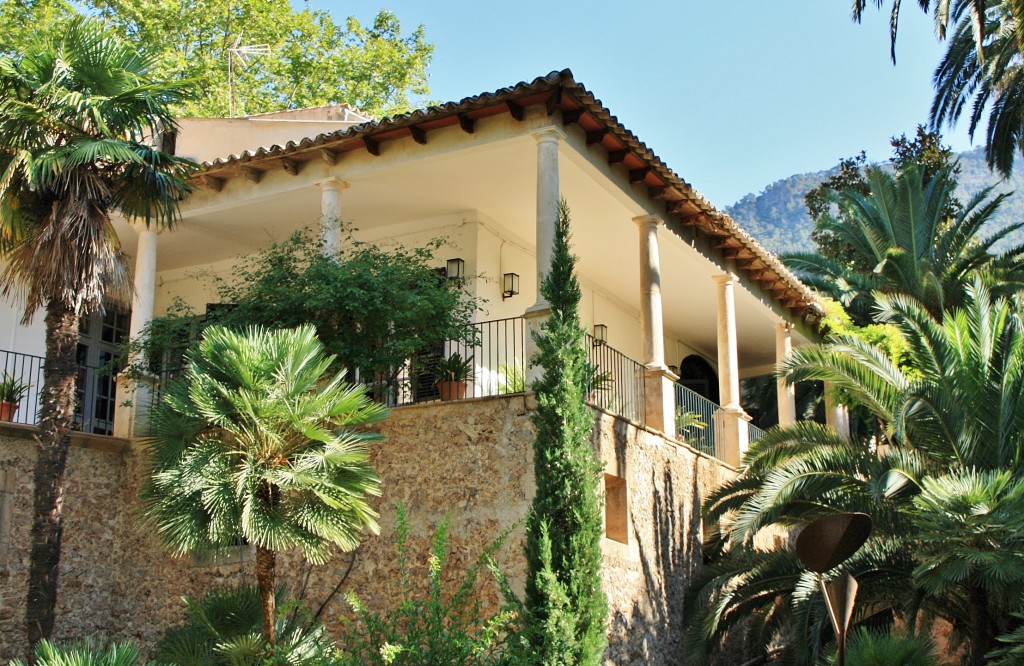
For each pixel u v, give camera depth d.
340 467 9.57
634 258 15.83
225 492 9.09
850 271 23.12
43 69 10.32
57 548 9.80
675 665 12.52
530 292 15.12
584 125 11.97
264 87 26.41
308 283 11.68
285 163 12.74
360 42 27.80
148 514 9.45
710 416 17.27
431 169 12.53
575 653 9.24
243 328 11.77
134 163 10.44
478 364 13.75
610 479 11.91
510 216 14.38
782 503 12.32
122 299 11.10
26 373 14.11
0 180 9.99
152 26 24.80
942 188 22.86
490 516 10.72
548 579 9.33
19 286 10.77
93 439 12.37
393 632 9.30
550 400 10.03
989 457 12.32
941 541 10.95
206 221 14.03
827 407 19.03
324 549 10.05
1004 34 19.61
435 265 14.17
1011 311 14.22
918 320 12.97
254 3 26.19
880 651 10.89
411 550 10.99
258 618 10.07
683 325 19.72
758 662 14.62
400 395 12.52
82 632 11.95
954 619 13.20
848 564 11.98
